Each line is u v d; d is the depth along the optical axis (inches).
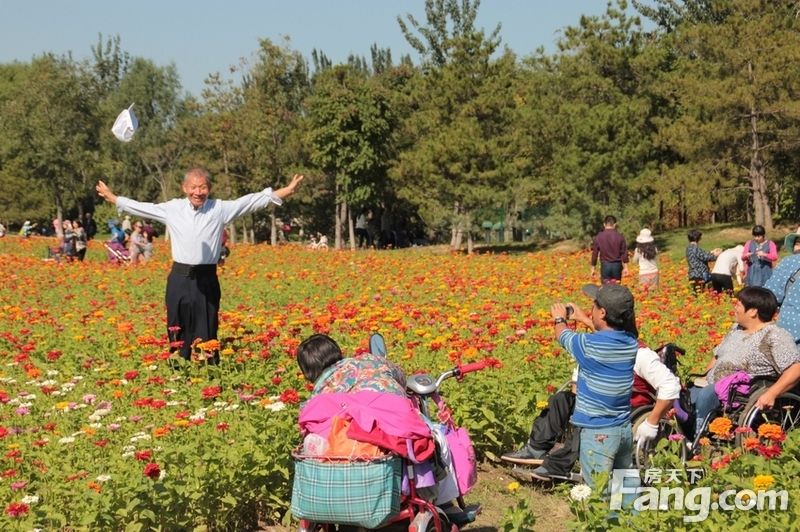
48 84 2534.5
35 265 1019.9
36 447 274.5
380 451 199.6
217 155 2207.2
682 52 1624.0
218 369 366.0
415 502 205.2
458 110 1689.2
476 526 255.6
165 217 386.3
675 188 1428.4
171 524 237.0
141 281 837.2
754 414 283.3
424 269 983.6
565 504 270.8
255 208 396.2
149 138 3260.3
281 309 617.9
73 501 237.8
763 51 1326.3
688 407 280.7
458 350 386.9
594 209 1504.7
